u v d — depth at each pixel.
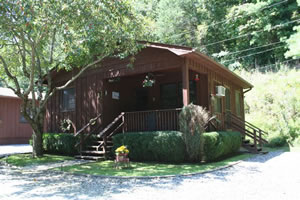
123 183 6.07
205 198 4.72
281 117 15.17
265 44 23.31
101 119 11.11
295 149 11.91
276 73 20.58
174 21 25.06
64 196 5.09
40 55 10.59
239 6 23.34
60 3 7.72
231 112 13.44
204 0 26.78
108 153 10.09
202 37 26.12
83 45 8.78
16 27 8.10
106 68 11.22
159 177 6.53
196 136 8.14
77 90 12.28
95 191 5.41
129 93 12.84
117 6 8.12
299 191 5.06
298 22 21.22
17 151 13.56
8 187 5.96
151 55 9.87
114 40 9.17
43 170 8.12
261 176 6.50
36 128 10.67
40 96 10.99
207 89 10.62
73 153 11.20
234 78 13.10
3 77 11.48
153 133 8.96
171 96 11.88
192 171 7.12
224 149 9.42
